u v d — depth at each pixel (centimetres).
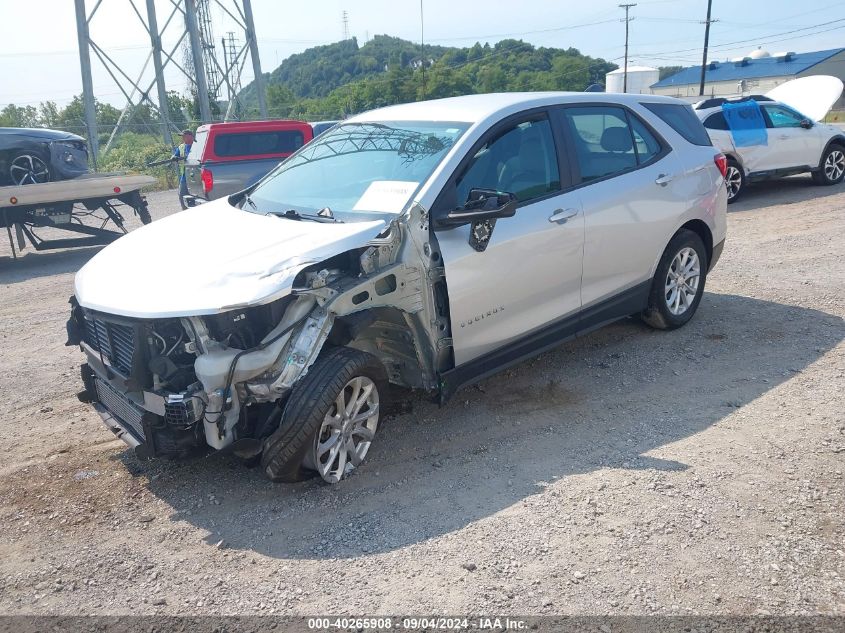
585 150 514
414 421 470
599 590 304
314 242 378
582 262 500
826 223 1034
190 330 353
